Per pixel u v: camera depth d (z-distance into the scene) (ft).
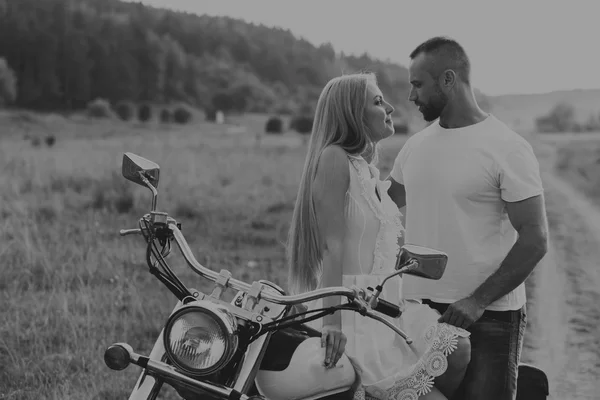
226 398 10.19
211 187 61.21
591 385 21.52
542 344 25.41
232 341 9.92
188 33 577.84
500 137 14.08
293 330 11.85
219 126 338.34
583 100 579.07
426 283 14.38
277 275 31.60
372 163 13.47
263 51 615.57
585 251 45.24
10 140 143.54
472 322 13.12
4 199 43.91
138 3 567.59
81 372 20.04
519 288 14.15
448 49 14.42
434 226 14.34
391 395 11.79
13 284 27.14
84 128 251.80
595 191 85.56
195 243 38.52
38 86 369.09
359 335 11.93
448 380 12.26
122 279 27.86
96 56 422.00
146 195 50.90
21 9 407.03
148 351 21.95
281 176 76.33
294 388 11.33
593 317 28.99
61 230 36.91
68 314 23.66
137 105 404.57
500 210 14.17
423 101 14.62
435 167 14.38
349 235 12.55
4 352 21.22
